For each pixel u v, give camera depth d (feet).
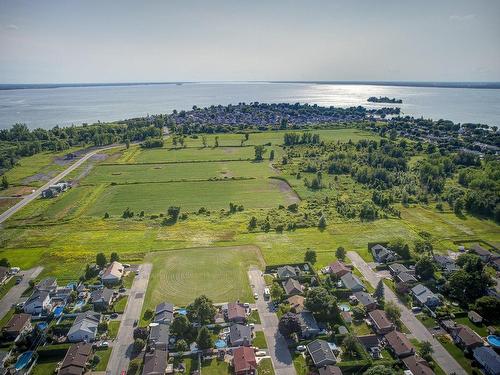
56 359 283.59
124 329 312.91
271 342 299.38
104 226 506.89
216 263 413.59
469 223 517.14
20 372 267.39
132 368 270.05
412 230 493.36
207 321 317.42
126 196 624.59
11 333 302.25
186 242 461.37
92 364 275.59
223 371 271.08
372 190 653.71
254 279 384.27
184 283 376.48
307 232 489.26
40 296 339.16
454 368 273.13
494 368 262.67
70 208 569.64
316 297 324.80
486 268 401.49
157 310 326.85
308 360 279.90
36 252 438.40
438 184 645.92
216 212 554.87
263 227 499.92
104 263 400.47
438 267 401.90
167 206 581.94
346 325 312.91
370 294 358.43
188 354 286.25
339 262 399.85
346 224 511.40
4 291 366.02
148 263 413.39
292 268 392.47
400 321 320.91
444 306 340.18
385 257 415.44
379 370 243.81
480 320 317.83
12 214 547.08
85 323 305.12
